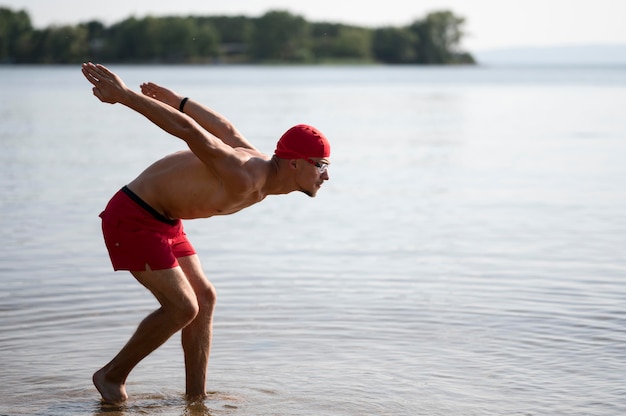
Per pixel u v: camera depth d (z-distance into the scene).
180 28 199.88
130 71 149.38
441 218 14.38
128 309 9.10
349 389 7.02
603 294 9.58
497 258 11.37
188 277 6.93
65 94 60.28
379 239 12.68
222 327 8.54
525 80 113.50
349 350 7.90
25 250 11.78
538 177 19.41
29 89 69.31
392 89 77.81
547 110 45.72
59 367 7.54
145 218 6.53
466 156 23.77
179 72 145.38
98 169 20.30
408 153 24.59
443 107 49.03
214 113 7.15
